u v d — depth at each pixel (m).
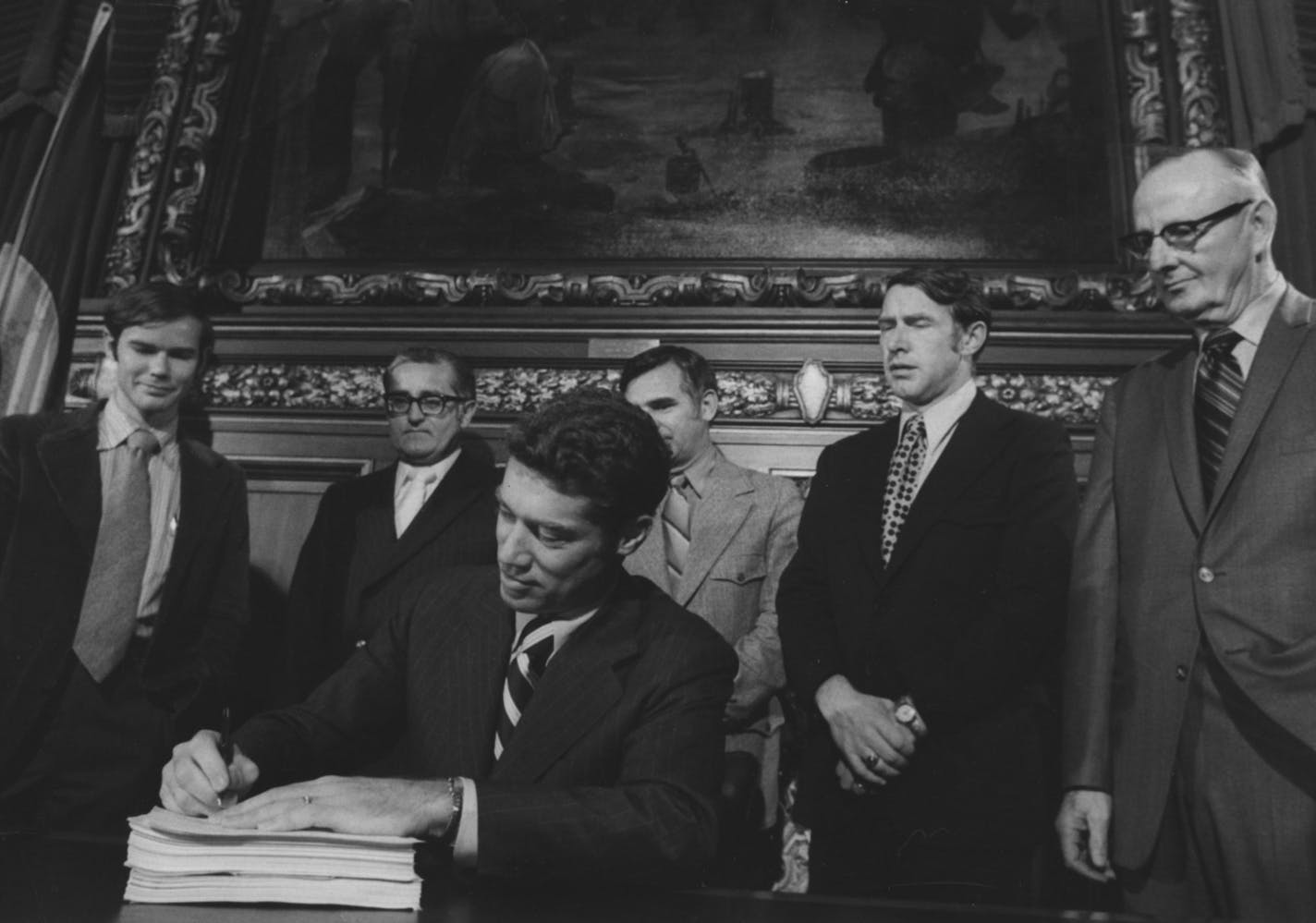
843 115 3.86
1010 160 3.75
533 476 1.49
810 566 2.60
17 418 2.88
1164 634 2.03
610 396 1.56
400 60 4.12
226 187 4.06
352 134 4.07
